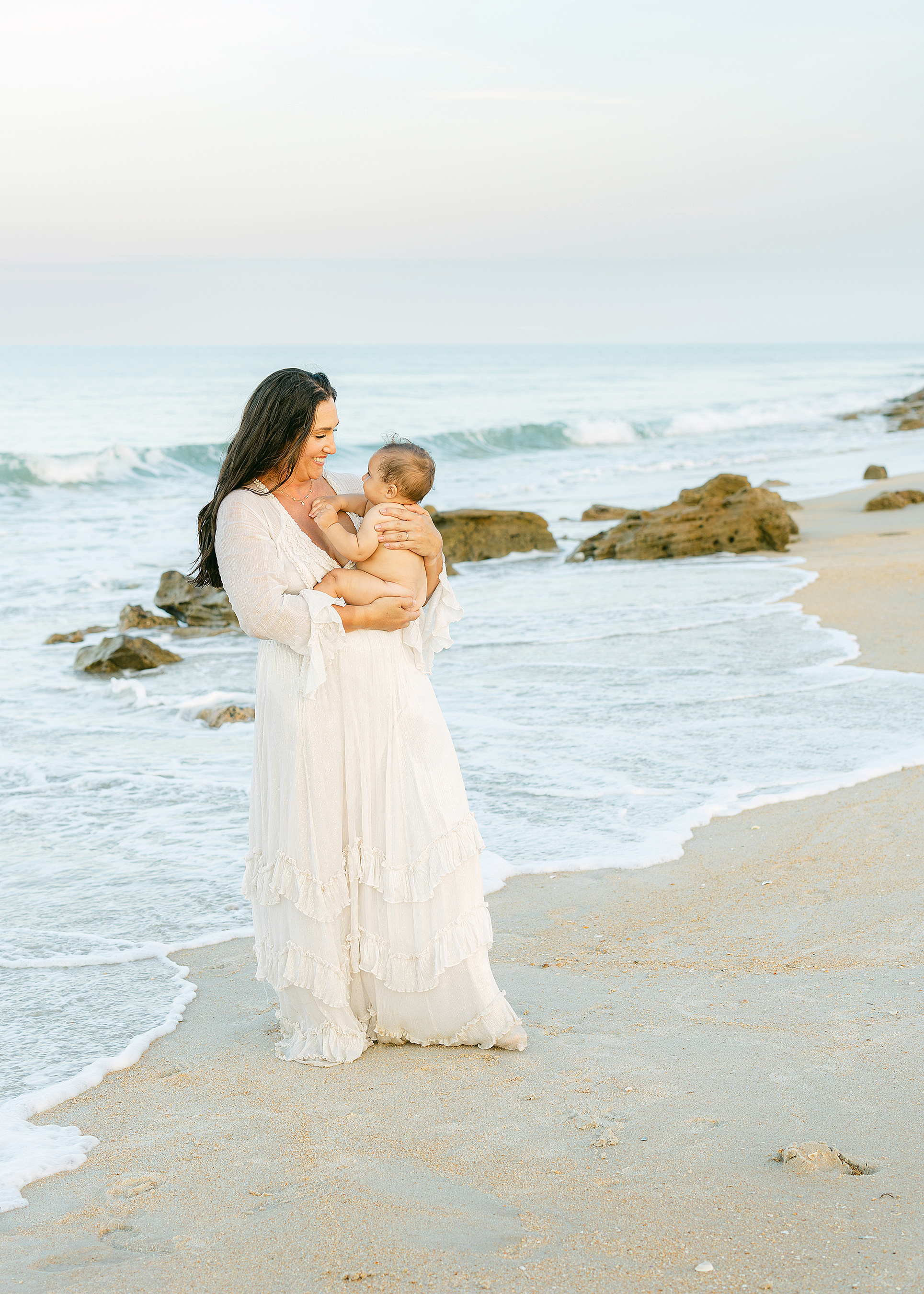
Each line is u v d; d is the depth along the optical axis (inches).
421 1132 116.4
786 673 356.2
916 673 346.6
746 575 544.4
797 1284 85.7
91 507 974.4
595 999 153.6
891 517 736.3
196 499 1041.5
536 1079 128.7
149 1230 99.7
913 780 249.3
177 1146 116.6
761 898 191.5
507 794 254.7
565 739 295.7
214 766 298.2
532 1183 104.1
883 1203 96.7
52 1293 89.4
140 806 264.7
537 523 689.6
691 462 1365.7
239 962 177.9
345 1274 90.4
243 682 405.1
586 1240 93.6
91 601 569.9
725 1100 120.0
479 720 315.9
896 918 177.3
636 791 253.0
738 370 4653.1
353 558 140.0
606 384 3336.6
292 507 143.2
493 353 7682.1
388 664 138.2
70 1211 103.9
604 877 206.2
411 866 136.9
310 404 136.9
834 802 238.7
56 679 413.1
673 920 184.9
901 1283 84.9
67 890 211.9
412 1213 99.7
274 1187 106.4
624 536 652.7
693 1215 96.6
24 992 165.9
